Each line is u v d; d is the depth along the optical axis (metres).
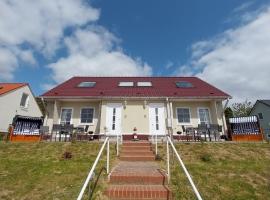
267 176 6.84
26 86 22.67
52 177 6.58
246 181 6.41
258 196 5.55
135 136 14.41
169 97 15.32
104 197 5.10
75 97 15.23
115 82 18.89
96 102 16.14
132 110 15.43
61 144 11.13
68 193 5.41
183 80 19.92
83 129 14.14
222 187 5.96
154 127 15.13
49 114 15.55
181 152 9.83
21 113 21.48
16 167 7.67
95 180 5.89
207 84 18.53
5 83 22.88
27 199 5.21
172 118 15.23
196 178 6.46
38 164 8.01
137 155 9.08
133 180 5.84
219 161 8.73
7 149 10.22
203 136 14.32
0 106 18.84
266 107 30.08
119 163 8.12
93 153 9.70
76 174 6.80
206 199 5.25
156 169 6.96
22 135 13.88
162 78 20.58
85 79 19.92
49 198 5.20
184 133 14.99
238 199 5.36
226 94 15.69
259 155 9.60
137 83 18.61
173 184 5.83
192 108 16.05
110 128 15.01
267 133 25.47
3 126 18.95
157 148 10.52
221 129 13.62
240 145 11.04
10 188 5.85
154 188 5.33
